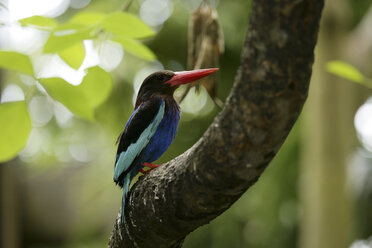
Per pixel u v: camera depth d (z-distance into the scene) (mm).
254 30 2756
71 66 4273
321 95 11047
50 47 3748
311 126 11336
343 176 10992
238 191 3518
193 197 3727
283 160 13617
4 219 9945
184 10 13016
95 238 15836
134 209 4391
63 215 18844
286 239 14406
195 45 5891
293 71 2768
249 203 14133
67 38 3764
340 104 10969
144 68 12359
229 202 3666
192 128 14328
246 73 2877
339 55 10891
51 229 18938
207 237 15023
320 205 10945
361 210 15078
